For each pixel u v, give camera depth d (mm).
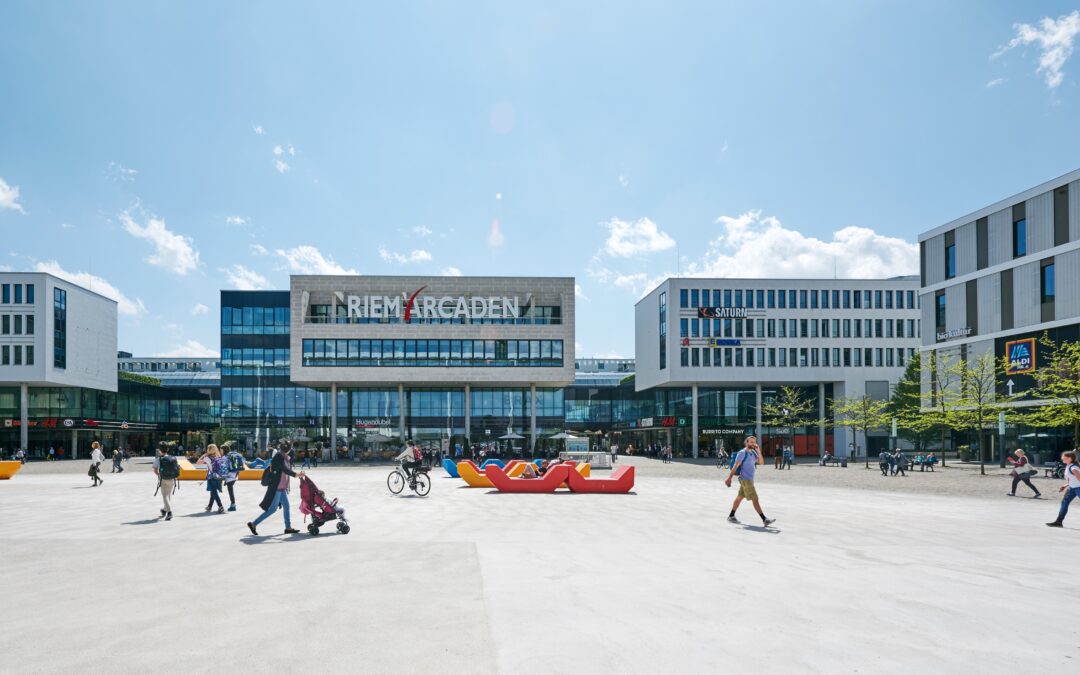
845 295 78500
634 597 9453
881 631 7844
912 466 50719
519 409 75875
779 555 13016
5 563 12117
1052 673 6527
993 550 13789
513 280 71438
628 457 84062
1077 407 41156
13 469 41688
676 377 76250
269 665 6648
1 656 6930
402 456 28078
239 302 78562
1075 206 49656
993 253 56719
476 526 17484
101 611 8688
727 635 7664
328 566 11742
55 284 79375
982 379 48875
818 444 81750
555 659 6836
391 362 69375
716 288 77375
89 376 86125
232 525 17703
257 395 77500
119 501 25344
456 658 6855
